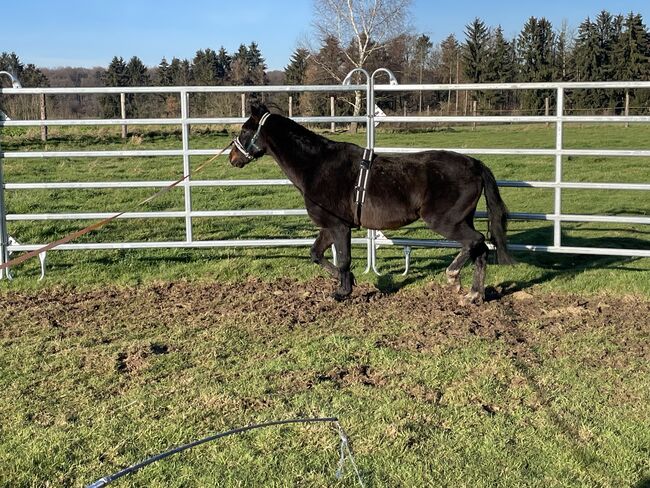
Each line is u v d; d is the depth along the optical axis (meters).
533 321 5.82
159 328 5.77
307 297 6.65
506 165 17.33
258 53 81.75
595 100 46.16
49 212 11.05
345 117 7.23
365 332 5.60
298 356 5.05
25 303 6.55
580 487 3.28
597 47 55.56
